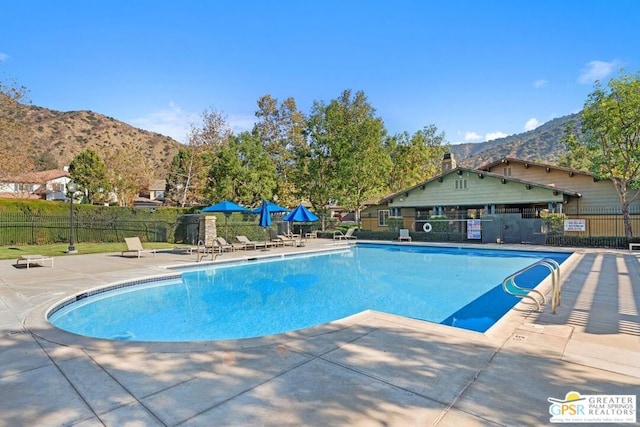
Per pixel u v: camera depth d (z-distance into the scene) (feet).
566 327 15.74
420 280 36.73
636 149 53.67
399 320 16.87
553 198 68.23
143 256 47.24
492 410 8.81
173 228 70.08
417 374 10.97
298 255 55.52
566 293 23.09
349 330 15.40
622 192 58.03
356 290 31.94
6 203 60.08
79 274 32.50
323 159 88.84
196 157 110.22
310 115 91.15
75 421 8.50
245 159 88.69
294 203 112.27
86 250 52.39
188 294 30.40
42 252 49.08
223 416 8.70
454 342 13.84
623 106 53.21
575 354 12.51
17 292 24.61
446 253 60.59
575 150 64.18
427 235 75.31
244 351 13.08
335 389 10.05
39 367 11.77
